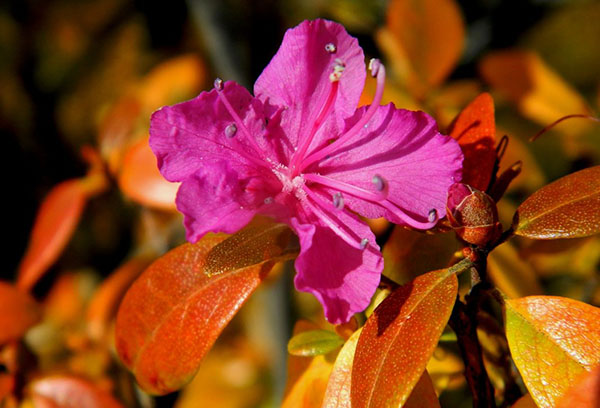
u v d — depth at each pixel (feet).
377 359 0.63
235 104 0.68
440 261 0.70
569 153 0.91
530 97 0.90
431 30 0.88
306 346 0.69
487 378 0.66
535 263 0.87
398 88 0.85
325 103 0.67
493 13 1.06
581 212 0.65
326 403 0.66
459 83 0.94
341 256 0.65
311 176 0.67
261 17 1.11
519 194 0.92
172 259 0.71
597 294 0.83
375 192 0.66
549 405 0.62
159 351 0.70
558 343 0.63
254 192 0.66
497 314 0.77
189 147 0.67
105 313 0.88
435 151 0.66
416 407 0.66
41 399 0.79
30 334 0.83
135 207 1.12
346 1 0.99
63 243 0.87
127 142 0.90
